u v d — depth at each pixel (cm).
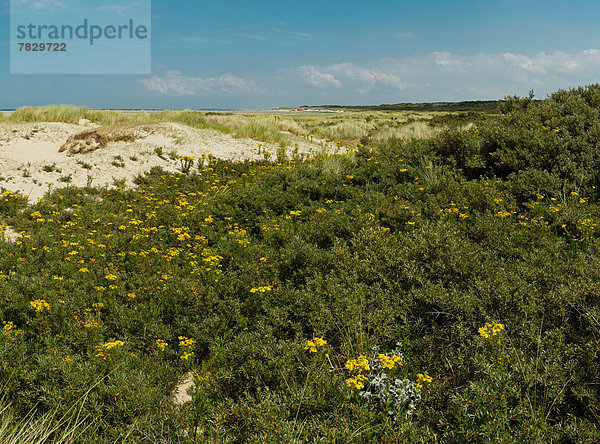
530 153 786
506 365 282
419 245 449
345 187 827
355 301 378
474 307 343
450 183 738
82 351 363
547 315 337
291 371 308
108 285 498
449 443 248
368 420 261
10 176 1017
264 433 257
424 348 329
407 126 2283
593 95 927
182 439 271
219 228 718
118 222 771
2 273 515
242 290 460
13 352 326
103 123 2012
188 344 366
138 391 291
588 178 673
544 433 239
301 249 504
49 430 269
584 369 277
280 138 1859
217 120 2145
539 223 556
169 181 1131
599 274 356
